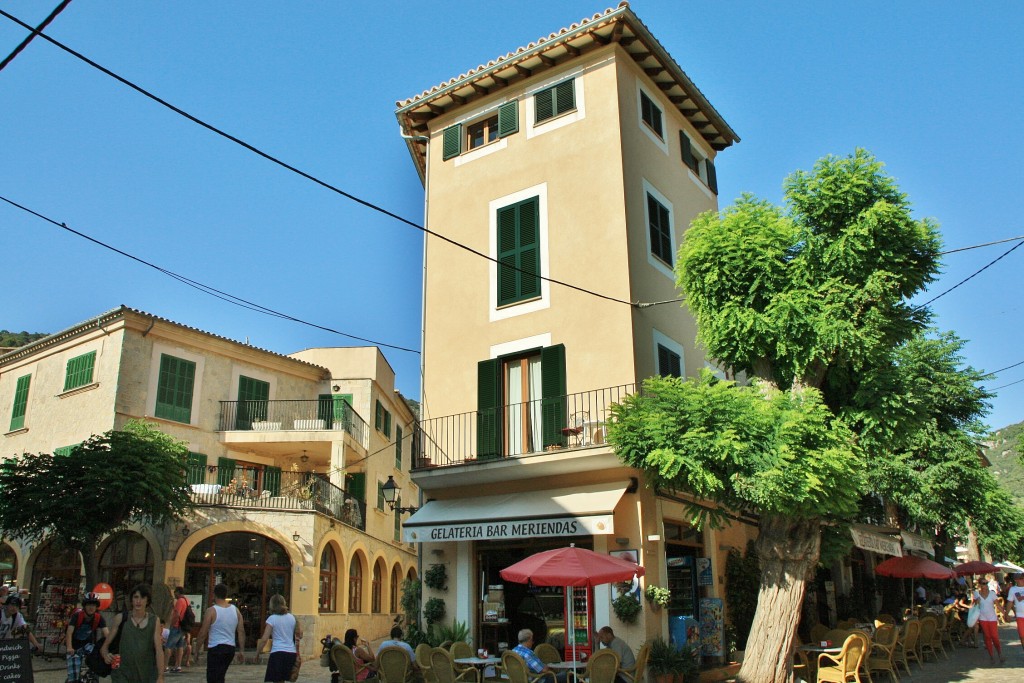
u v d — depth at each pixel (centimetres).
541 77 1794
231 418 2759
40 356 2825
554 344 1599
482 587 1558
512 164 1773
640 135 1738
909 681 1396
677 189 1873
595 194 1633
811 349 1224
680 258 1381
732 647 1577
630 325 1516
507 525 1438
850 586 2247
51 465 1923
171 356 2647
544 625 1470
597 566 1103
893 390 1255
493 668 1438
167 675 1636
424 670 1224
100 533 1917
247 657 2083
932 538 2459
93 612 1147
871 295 1195
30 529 1897
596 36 1695
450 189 1859
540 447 1563
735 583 1648
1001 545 2942
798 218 1298
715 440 1168
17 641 979
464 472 1558
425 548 1633
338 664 1184
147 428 2156
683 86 1894
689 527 1573
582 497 1415
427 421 1717
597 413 1498
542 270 1658
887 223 1205
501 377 1650
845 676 1248
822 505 1144
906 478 2175
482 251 1759
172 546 2150
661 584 1407
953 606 2061
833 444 1164
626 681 1099
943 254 1225
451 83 1856
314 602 2289
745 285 1292
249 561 2266
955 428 2286
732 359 1327
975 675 1421
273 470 2783
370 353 3212
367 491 3028
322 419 3000
